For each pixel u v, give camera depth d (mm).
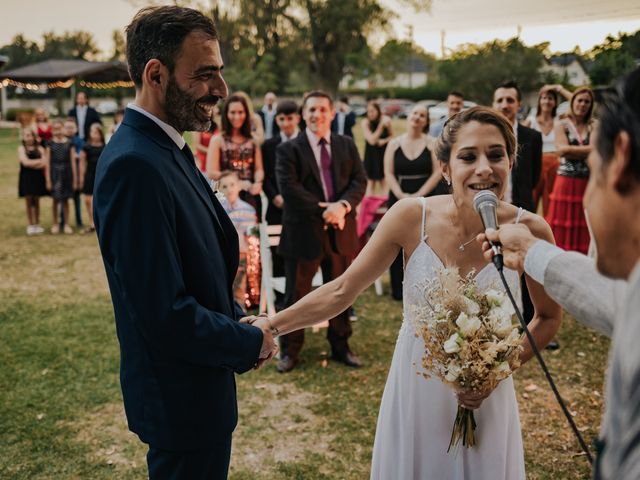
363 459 3301
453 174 1969
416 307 1893
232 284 2047
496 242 1604
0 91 42500
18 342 4922
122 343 1878
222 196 2547
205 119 1871
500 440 2016
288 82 45844
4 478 3115
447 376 1795
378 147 8914
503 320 1813
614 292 1053
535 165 4871
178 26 1765
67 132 9453
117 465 3252
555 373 4355
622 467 842
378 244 2100
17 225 9844
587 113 5406
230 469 3221
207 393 1876
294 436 3545
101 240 1714
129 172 1678
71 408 3848
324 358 4656
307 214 4258
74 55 88062
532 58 32062
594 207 986
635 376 854
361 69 43781
